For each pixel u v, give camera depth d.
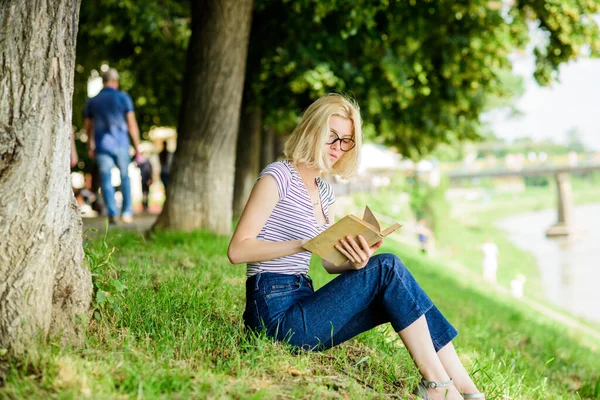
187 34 16.58
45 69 3.47
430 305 3.76
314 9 13.16
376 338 4.88
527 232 72.12
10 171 3.37
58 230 3.52
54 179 3.48
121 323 3.96
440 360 3.79
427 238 31.28
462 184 111.56
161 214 9.92
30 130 3.42
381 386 3.75
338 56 13.77
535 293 34.78
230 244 3.68
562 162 72.19
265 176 3.80
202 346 3.86
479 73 15.59
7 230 3.33
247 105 14.97
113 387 3.07
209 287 5.47
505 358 6.62
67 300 3.59
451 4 13.91
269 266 3.87
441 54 15.12
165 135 32.59
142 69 18.67
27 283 3.35
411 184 42.31
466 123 18.94
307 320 3.76
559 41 14.16
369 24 12.31
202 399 3.11
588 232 71.44
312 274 8.44
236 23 9.77
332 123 3.86
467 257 40.56
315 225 3.91
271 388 3.39
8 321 3.30
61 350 3.33
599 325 22.84
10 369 3.16
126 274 4.80
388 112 16.48
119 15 15.28
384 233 3.54
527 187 130.12
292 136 3.90
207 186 9.84
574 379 8.07
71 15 3.63
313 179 3.99
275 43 14.18
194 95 9.86
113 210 10.53
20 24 3.45
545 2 13.74
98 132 10.42
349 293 3.73
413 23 13.98
